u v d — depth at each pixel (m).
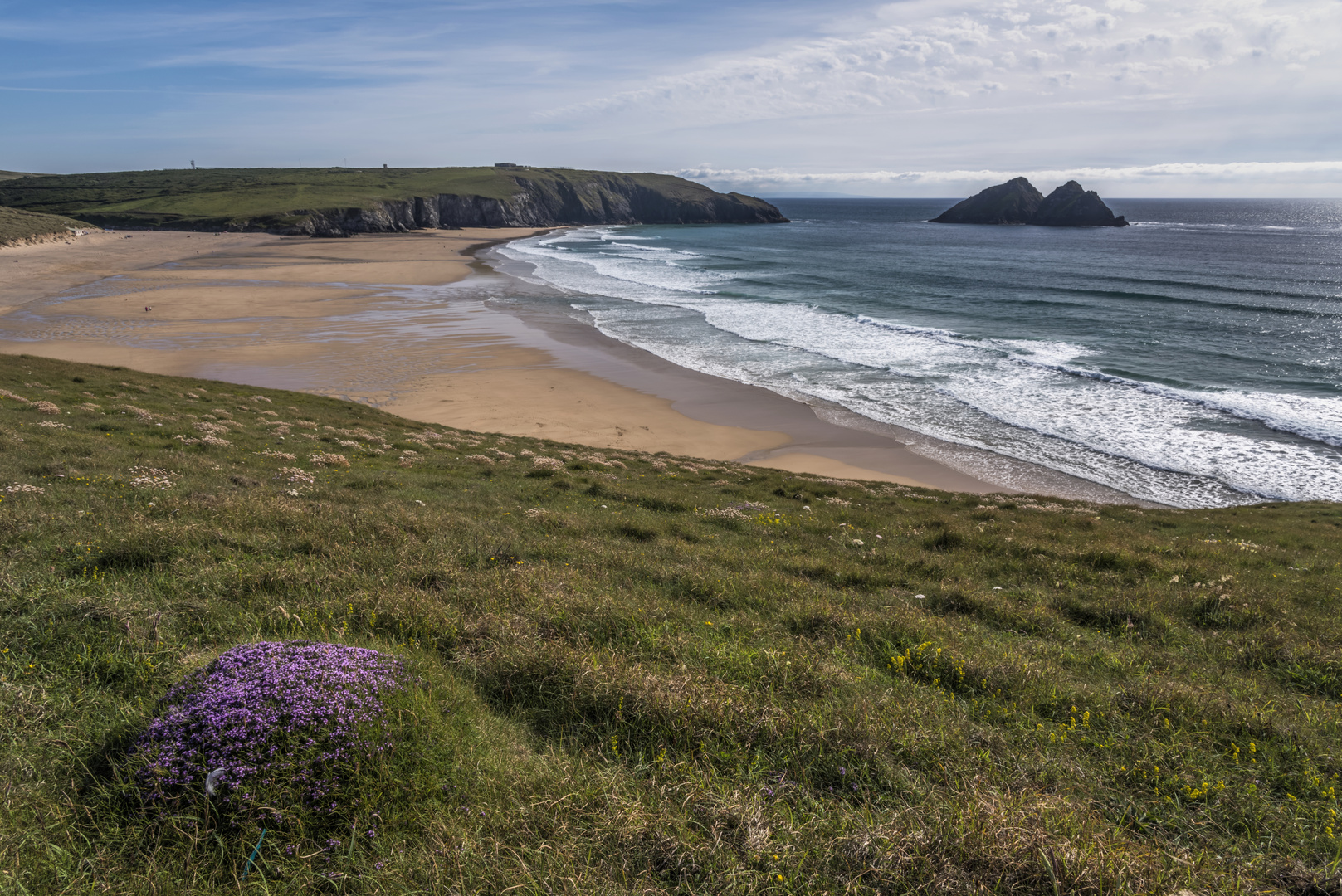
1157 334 56.41
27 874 3.50
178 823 3.75
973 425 35.59
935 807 4.38
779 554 12.73
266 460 18.53
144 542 8.28
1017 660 7.24
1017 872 3.85
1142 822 4.64
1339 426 34.81
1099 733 5.80
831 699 5.84
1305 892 4.05
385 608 7.04
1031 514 20.73
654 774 4.58
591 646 6.62
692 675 5.88
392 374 41.78
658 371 44.44
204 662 5.55
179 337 50.12
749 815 4.16
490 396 38.31
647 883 3.71
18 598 6.30
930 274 97.94
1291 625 9.95
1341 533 20.47
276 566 8.21
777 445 33.03
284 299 67.38
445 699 5.07
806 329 58.84
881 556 13.09
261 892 3.53
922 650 7.21
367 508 12.52
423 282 82.25
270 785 3.91
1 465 12.88
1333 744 5.91
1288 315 64.44
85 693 5.03
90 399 25.95
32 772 4.16
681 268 105.00
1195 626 10.02
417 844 3.90
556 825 4.06
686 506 17.91
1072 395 40.12
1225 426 35.16
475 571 9.18
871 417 36.62
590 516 15.11
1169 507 26.73
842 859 3.93
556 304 68.00
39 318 56.06
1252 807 4.82
